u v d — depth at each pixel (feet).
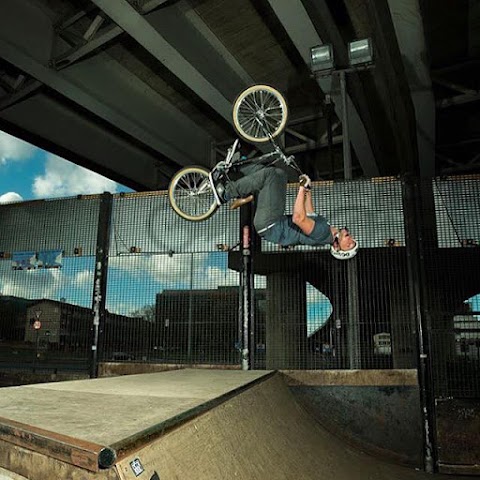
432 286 17.95
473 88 40.96
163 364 19.63
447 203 18.45
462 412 16.72
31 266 21.80
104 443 5.86
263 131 14.30
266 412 12.82
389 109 32.89
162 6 28.99
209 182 13.97
